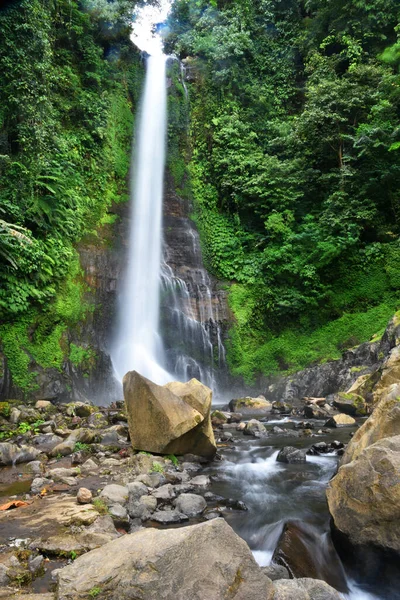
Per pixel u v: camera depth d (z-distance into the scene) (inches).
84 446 278.7
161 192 792.9
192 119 893.8
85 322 555.2
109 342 597.3
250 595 98.1
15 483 218.1
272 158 777.6
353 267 689.0
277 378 651.5
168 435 251.0
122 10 845.8
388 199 718.5
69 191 571.8
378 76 785.6
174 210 789.2
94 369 529.7
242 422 387.9
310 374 576.1
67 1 682.2
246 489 215.2
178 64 932.0
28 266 471.2
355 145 702.5
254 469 249.4
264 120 917.2
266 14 1002.1
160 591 97.7
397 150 701.9
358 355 547.8
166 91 884.6
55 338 497.4
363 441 184.7
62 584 107.7
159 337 665.6
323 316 693.9
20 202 489.4
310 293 703.7
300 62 979.9
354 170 715.4
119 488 196.7
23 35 514.0
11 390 429.7
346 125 761.6
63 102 654.5
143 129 818.8
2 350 441.7
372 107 715.4
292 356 664.4
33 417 355.9
